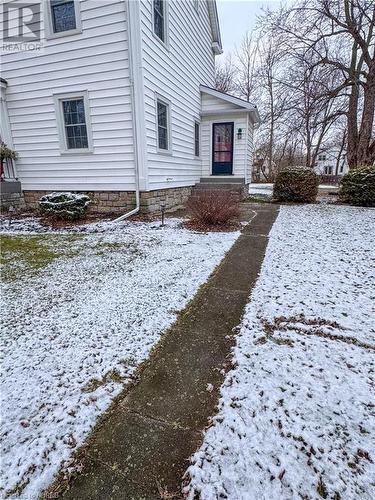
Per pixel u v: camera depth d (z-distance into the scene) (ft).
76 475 3.97
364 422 4.62
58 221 20.77
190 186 31.53
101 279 10.58
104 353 6.47
